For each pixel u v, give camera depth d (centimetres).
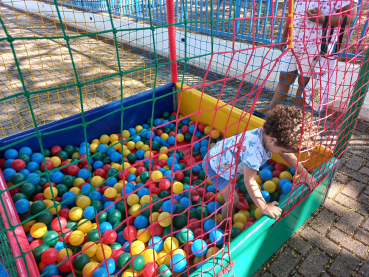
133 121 353
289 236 227
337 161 237
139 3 739
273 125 179
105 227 220
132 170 293
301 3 288
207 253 197
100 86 525
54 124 300
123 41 815
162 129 355
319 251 216
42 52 761
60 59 699
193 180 279
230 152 207
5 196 215
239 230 212
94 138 330
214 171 230
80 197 245
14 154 280
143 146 327
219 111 318
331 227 235
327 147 249
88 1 905
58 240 214
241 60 528
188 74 550
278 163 280
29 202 234
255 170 191
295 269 205
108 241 208
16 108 461
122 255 190
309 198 227
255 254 192
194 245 196
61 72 619
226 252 164
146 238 216
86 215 230
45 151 296
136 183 275
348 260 209
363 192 268
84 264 191
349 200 260
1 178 240
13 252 167
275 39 484
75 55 726
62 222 224
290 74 341
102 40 848
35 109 456
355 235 228
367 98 383
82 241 212
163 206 228
